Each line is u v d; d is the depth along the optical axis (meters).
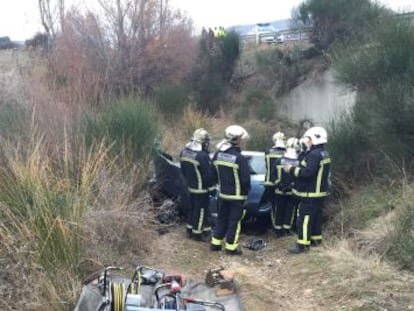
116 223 5.59
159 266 5.70
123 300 3.56
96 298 3.98
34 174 4.92
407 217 5.86
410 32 9.23
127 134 7.21
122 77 14.40
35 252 4.40
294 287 5.12
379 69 9.09
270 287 5.09
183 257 6.16
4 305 4.05
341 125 8.89
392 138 7.83
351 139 8.47
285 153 7.29
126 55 15.16
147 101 11.51
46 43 15.01
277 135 7.61
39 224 4.56
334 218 7.57
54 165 5.86
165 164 7.87
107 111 7.59
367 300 4.44
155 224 7.03
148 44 15.73
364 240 6.12
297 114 17.11
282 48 19.72
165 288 4.09
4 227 4.46
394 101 7.78
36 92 7.32
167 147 10.35
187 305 3.89
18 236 4.50
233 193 6.34
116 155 6.73
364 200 7.48
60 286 4.34
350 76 9.55
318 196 6.34
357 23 15.77
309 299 4.75
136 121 7.38
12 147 5.50
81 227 4.81
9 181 4.94
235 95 18.89
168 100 14.59
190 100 16.94
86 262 4.83
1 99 7.32
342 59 10.12
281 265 5.88
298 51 18.08
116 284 3.69
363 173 8.46
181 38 17.34
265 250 6.76
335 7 16.42
